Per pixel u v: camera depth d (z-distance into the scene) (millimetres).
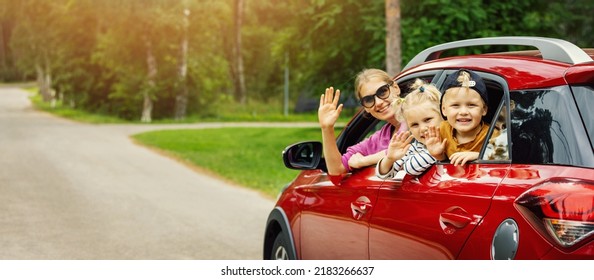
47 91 89000
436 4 22938
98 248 9609
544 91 3350
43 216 12328
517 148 3336
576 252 2910
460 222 3422
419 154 3854
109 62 55406
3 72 160375
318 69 31156
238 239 10367
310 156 5148
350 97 32250
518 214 3117
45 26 68375
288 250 5574
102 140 34031
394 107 4414
